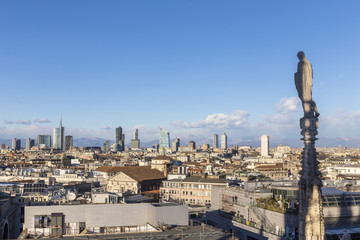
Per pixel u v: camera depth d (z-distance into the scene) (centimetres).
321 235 2988
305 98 3025
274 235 7356
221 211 10238
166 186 19688
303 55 3038
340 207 7600
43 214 6919
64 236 6219
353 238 6638
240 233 8756
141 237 6050
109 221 7175
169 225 7019
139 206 7375
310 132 3030
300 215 3062
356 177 19388
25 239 6028
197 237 6134
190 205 17738
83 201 9662
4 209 9000
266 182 10288
